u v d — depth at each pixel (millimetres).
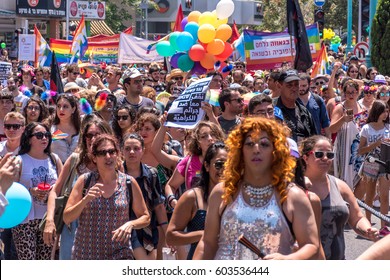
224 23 20734
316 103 12406
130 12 86750
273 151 5840
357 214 7957
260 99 10070
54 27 66500
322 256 6141
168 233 7793
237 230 5816
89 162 9000
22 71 20031
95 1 68812
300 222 5777
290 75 11195
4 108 13336
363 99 16719
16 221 8656
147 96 15984
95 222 7898
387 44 31547
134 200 8070
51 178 9758
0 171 8656
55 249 9234
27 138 9719
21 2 62938
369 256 4281
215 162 7680
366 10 35406
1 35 65625
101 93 12766
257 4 98562
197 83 10344
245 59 22719
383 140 13703
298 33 15773
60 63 28625
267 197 5840
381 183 13320
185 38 19625
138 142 8883
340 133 14539
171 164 10133
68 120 11438
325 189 7824
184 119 10266
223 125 11406
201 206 7754
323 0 32500
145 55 28000
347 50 42438
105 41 32500
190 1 93938
